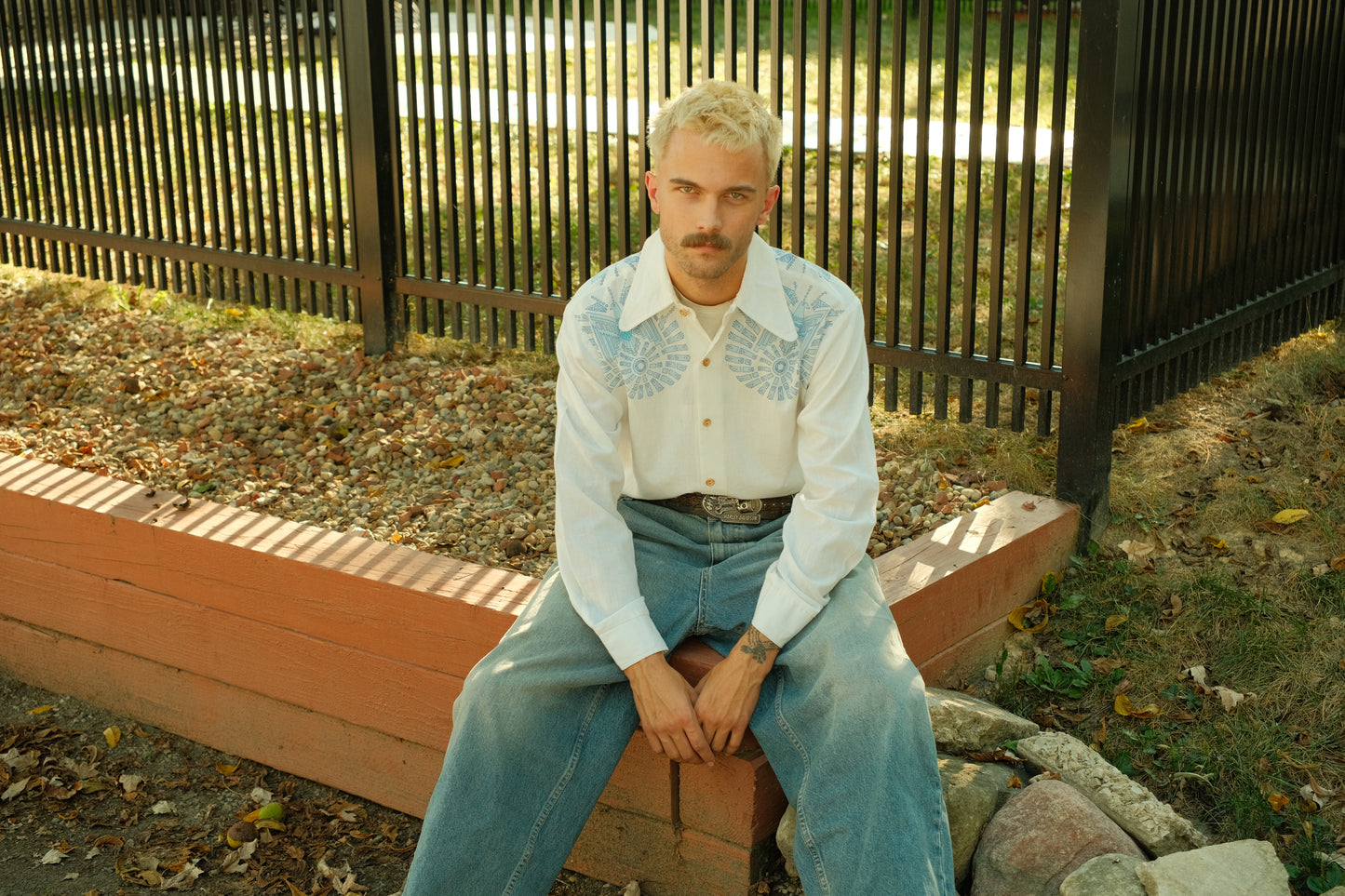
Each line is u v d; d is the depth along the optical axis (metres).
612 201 6.54
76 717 3.88
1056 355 5.05
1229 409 4.36
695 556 2.64
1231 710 3.07
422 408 4.54
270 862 3.27
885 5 12.79
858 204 6.57
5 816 3.48
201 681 3.65
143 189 5.60
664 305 2.46
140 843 3.36
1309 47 4.41
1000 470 3.87
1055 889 2.56
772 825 2.78
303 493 3.92
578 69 4.37
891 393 4.00
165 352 5.19
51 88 5.80
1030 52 3.49
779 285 2.47
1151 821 2.67
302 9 4.84
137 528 3.55
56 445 4.29
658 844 2.88
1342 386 4.52
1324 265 4.87
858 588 2.50
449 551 3.51
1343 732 3.01
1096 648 3.29
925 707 2.37
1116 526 3.72
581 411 2.50
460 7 4.61
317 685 3.39
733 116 2.26
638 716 2.59
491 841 2.45
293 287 5.20
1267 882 2.43
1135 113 3.37
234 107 5.16
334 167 4.93
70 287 6.03
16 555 3.86
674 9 13.25
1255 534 3.64
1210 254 4.05
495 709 2.48
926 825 2.30
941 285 3.83
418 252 4.91
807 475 2.48
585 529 2.47
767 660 2.43
